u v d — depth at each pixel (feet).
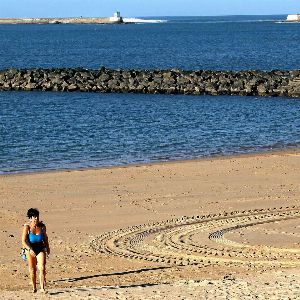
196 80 232.12
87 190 87.30
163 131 142.82
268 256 56.18
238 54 413.80
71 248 60.90
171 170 100.17
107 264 55.06
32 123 156.56
